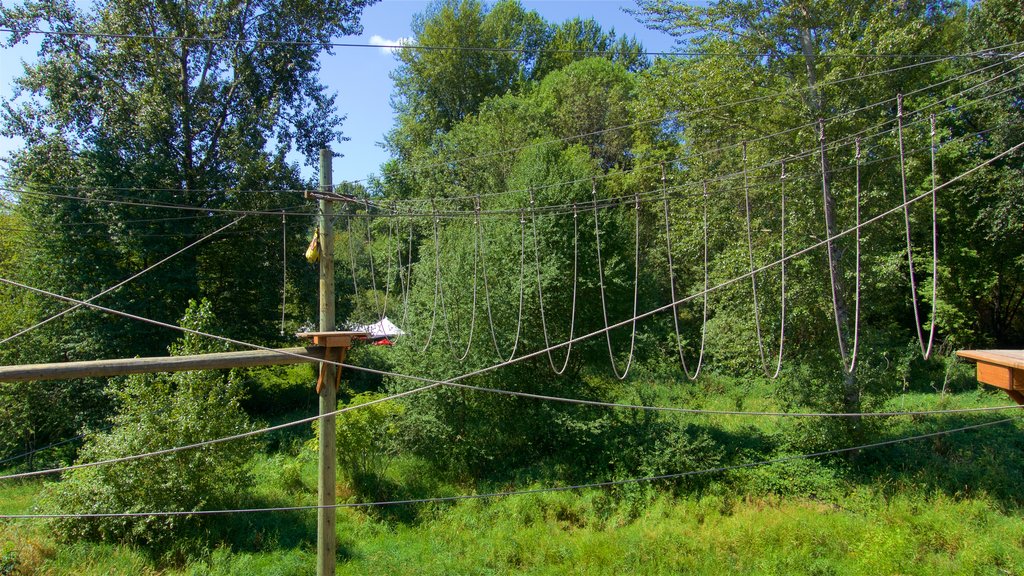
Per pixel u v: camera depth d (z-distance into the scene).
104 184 19.88
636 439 17.45
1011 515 14.22
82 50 21.25
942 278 21.97
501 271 18.97
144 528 12.81
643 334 19.80
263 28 24.06
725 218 17.94
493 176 29.69
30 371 6.57
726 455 17.14
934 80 18.84
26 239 20.45
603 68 37.75
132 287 21.22
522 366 18.69
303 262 24.45
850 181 16.56
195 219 21.78
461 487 17.39
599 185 27.08
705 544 13.69
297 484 16.75
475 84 41.31
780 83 17.47
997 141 19.67
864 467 16.30
